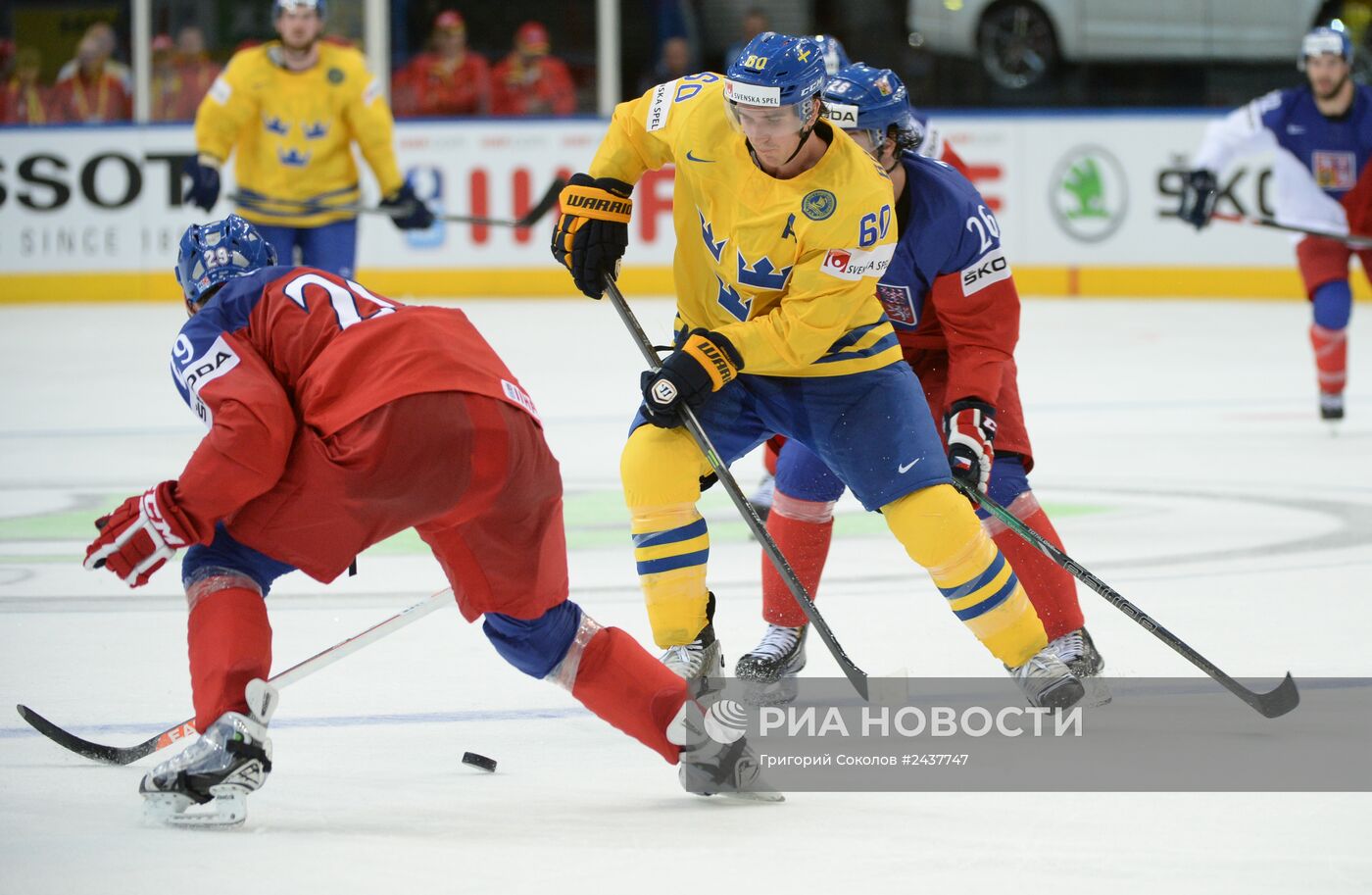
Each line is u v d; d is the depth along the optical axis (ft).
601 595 57.26
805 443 41.29
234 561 33.99
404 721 42.29
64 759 38.70
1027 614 41.01
